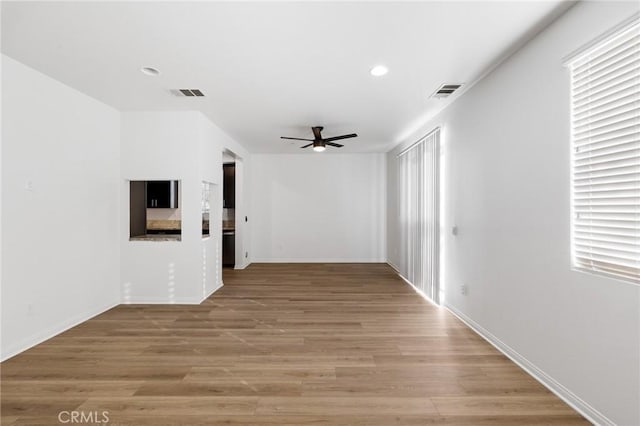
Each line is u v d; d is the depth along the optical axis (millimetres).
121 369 2488
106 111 3936
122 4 1954
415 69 2918
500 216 2844
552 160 2205
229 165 6934
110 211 4031
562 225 2119
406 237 5727
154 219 6094
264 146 6582
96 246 3787
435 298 4242
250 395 2146
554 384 2191
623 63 1708
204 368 2512
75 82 3221
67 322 3336
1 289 2641
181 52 2584
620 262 1745
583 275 1941
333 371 2471
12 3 1935
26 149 2855
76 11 2027
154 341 3031
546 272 2271
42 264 3031
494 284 2949
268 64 2803
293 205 7535
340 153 7488
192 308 4055
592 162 1905
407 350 2850
